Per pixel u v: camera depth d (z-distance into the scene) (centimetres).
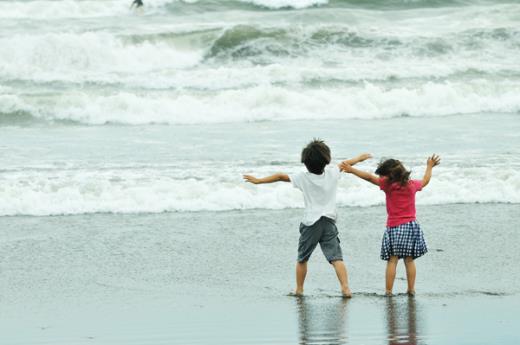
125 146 3453
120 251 2095
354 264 1978
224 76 4797
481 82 4647
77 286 1812
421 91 4550
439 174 2786
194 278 1872
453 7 6744
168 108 4262
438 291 1758
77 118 4203
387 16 6362
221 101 4359
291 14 6397
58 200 2542
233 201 2558
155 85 4716
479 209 2522
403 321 1541
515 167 2889
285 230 2297
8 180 2705
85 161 3086
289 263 1997
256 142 3525
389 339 1431
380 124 4047
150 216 2455
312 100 4359
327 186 1703
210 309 1638
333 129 3881
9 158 3152
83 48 5172
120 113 4231
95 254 2069
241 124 4097
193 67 5288
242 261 2009
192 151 3303
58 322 1556
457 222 2370
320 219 1697
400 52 5347
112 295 1745
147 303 1684
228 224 2359
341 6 6794
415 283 1825
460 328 1492
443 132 3766
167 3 6575
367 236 2225
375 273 1906
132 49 5303
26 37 5147
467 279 1852
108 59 5216
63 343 1430
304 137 3647
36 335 1476
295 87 4672
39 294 1753
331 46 5434
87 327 1523
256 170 2878
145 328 1515
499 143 3441
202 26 5600
